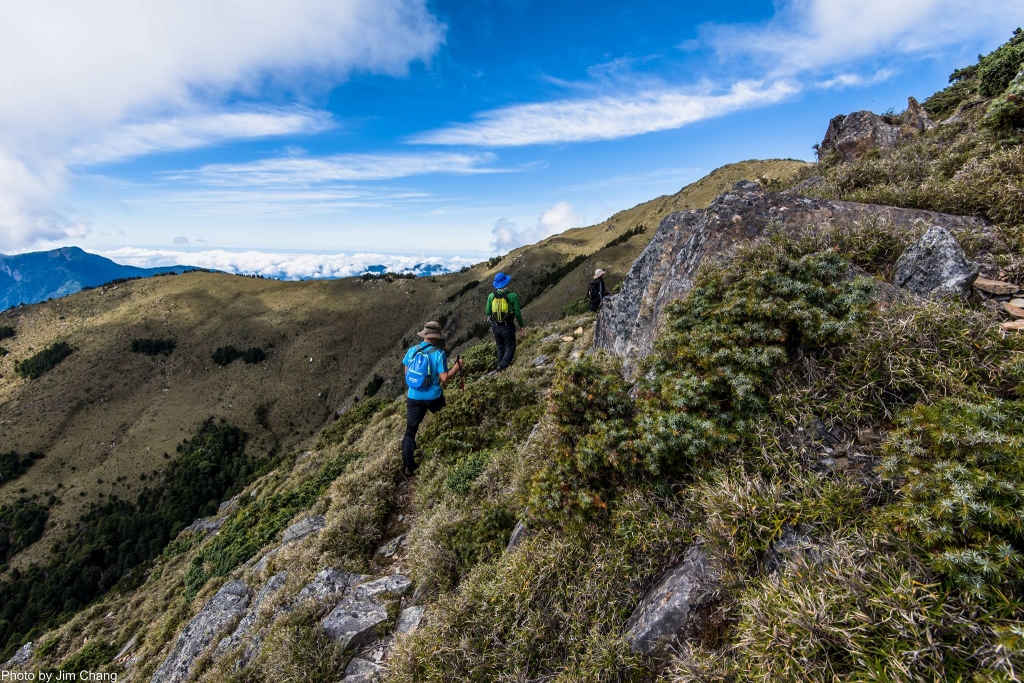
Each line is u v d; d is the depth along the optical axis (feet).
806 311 11.96
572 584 11.59
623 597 10.66
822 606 6.50
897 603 6.15
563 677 9.51
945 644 5.74
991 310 11.73
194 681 22.48
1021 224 15.52
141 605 66.49
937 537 6.46
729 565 8.81
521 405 29.43
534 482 14.67
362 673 14.64
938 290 12.89
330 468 49.03
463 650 11.34
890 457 8.23
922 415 8.48
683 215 23.44
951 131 35.14
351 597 18.47
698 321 14.37
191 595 41.55
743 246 16.40
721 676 7.35
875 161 28.04
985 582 5.94
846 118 49.90
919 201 19.60
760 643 6.81
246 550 41.16
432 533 18.85
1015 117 22.81
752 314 12.82
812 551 7.80
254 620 23.39
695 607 8.80
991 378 9.12
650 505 11.50
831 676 6.17
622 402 14.73
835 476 9.19
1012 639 5.27
